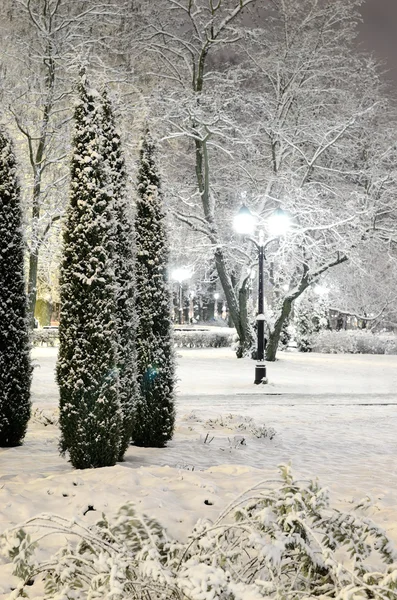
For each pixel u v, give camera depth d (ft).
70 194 31.78
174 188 101.76
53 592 12.82
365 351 142.00
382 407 64.59
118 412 30.83
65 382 30.73
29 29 87.56
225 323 222.28
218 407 61.21
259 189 110.63
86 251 31.12
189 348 140.36
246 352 113.29
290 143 103.65
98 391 30.35
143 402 38.73
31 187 83.35
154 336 39.01
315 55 108.88
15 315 37.68
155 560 11.44
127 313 34.68
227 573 11.05
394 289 134.51
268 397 69.92
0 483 24.35
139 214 39.58
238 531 15.35
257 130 103.81
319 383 85.20
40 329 145.18
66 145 85.46
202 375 89.66
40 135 85.81
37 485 23.56
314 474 31.86
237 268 123.75
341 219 101.04
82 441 29.96
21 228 38.96
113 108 36.91
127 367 34.14
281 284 117.70
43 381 77.87
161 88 97.66
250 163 112.57
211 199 109.09
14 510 19.83
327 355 131.03
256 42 107.04
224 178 116.67
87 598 11.43
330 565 11.71
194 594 10.48
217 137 113.50
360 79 113.19
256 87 114.21
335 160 114.21
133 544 13.85
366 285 133.28
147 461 34.04
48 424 45.27
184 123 101.24
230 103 102.94
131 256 35.73
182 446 39.11
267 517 12.61
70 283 31.14
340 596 10.84
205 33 102.32
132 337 34.73
